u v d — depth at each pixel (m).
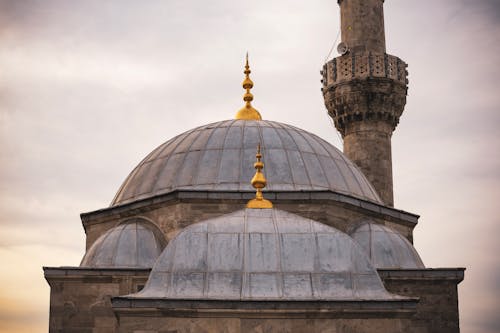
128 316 33.25
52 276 42.53
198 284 34.25
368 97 66.44
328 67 68.62
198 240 35.44
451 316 43.47
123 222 46.00
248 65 54.50
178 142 49.19
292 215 37.16
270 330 33.22
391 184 66.19
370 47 67.62
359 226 45.66
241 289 34.09
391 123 67.56
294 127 50.94
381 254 44.47
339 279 34.56
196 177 46.31
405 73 68.44
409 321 33.66
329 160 48.34
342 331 33.38
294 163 47.09
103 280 42.59
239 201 44.19
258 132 48.75
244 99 53.97
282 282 34.34
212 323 33.22
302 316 33.34
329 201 44.59
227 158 46.97
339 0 69.81
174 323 33.22
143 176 47.88
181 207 44.09
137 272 42.53
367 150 66.12
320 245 35.41
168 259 35.03
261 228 35.94
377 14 68.50
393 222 47.75
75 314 42.28
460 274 43.69
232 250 35.12
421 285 43.75
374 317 33.53
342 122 67.75
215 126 49.78
